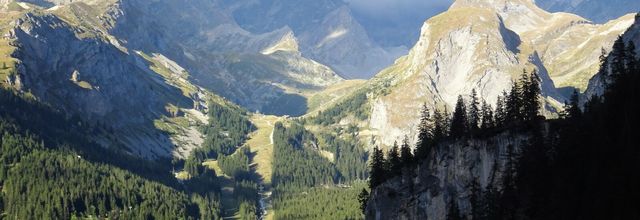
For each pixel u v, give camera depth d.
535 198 148.50
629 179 134.25
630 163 136.88
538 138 159.25
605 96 164.38
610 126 152.25
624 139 143.62
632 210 130.12
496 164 169.25
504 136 171.00
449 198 177.75
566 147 150.50
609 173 138.00
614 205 132.75
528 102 175.62
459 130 184.75
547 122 166.50
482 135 176.88
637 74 157.12
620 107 153.75
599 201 135.00
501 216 153.50
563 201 141.88
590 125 153.62
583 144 148.38
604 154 143.50
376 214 197.62
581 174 143.75
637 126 144.50
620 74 165.88
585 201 138.75
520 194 153.88
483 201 162.50
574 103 169.75
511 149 165.50
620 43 176.12
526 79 182.38
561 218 140.50
